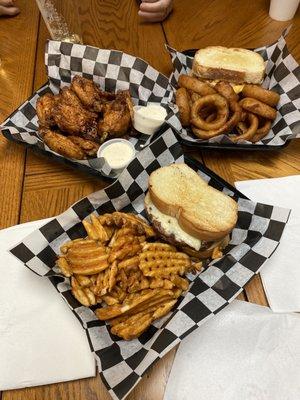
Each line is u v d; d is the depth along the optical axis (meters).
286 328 0.32
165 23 0.65
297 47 0.60
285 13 0.63
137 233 0.38
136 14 0.68
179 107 0.47
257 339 0.32
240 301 0.34
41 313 0.34
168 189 0.39
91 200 0.39
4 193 0.43
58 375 0.30
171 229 0.38
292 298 0.34
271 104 0.49
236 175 0.44
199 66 0.52
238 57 0.53
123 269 0.35
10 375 0.30
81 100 0.49
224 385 0.30
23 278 0.36
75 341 0.32
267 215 0.38
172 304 0.33
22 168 0.45
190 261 0.37
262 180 0.43
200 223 0.35
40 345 0.32
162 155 0.43
